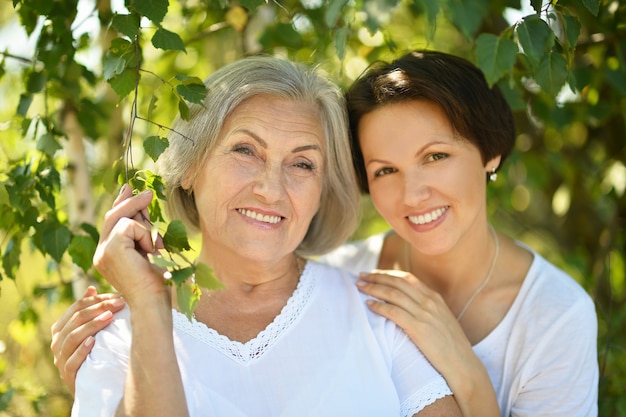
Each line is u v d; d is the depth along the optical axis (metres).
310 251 2.49
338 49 2.03
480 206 2.35
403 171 2.24
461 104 2.19
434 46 3.49
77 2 2.22
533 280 2.40
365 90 2.26
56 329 2.11
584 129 3.47
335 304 2.24
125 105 2.97
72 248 2.24
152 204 1.99
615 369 2.91
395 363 2.15
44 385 2.96
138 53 1.95
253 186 2.08
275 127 2.09
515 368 2.32
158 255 1.84
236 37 3.27
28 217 2.25
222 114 2.07
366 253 2.77
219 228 2.12
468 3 1.97
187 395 1.96
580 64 2.94
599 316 3.13
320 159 2.19
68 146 2.69
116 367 1.95
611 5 2.57
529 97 2.96
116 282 1.80
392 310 2.18
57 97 2.47
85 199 2.73
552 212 4.02
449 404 2.09
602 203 3.48
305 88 2.14
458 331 2.21
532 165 3.52
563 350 2.27
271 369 2.06
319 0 2.92
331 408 2.03
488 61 1.86
